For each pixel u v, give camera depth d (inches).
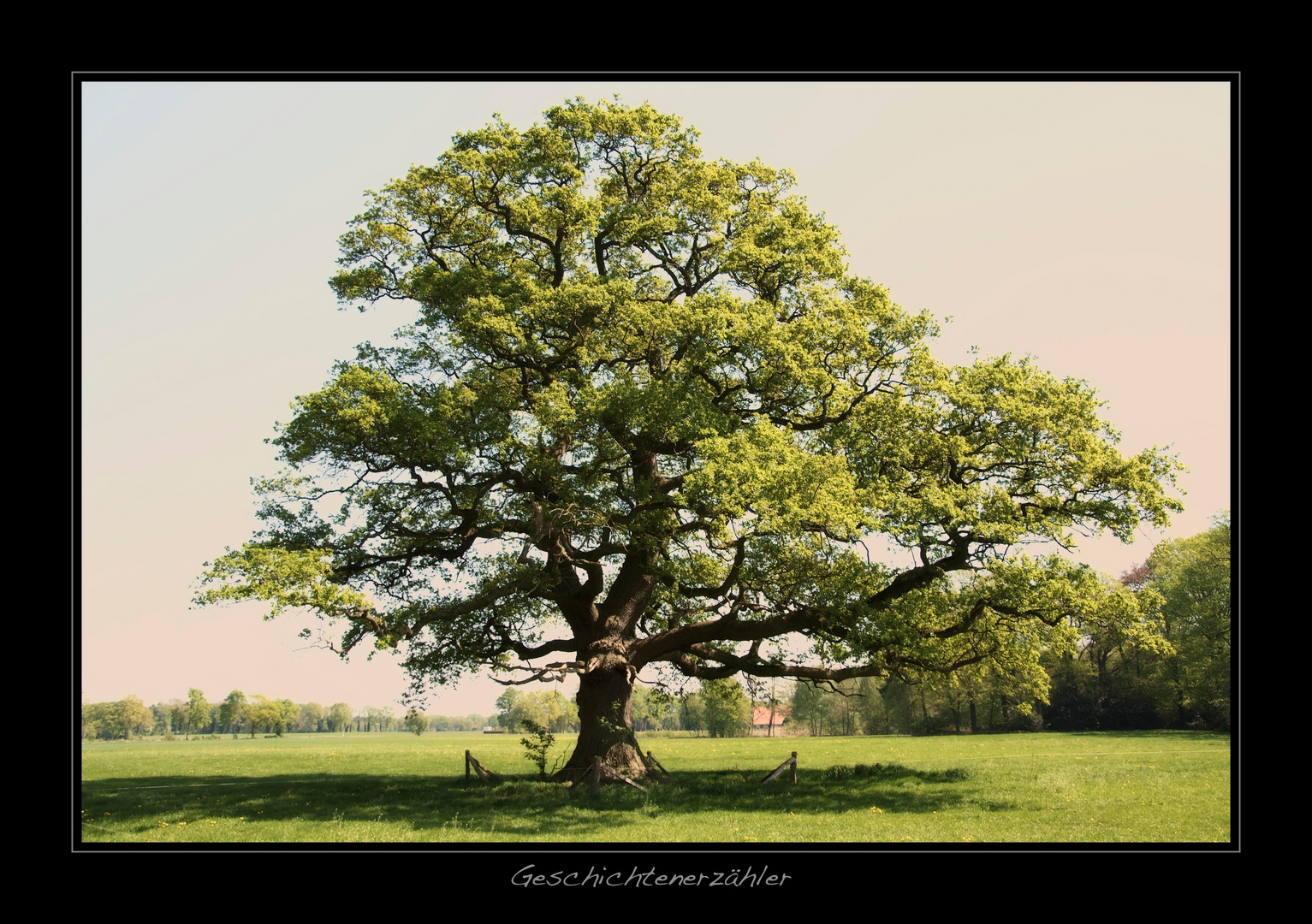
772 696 1363.2
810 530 944.9
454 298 1068.5
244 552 871.7
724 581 1043.9
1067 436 1019.3
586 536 1138.7
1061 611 989.2
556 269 1171.3
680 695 1350.9
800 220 1159.0
